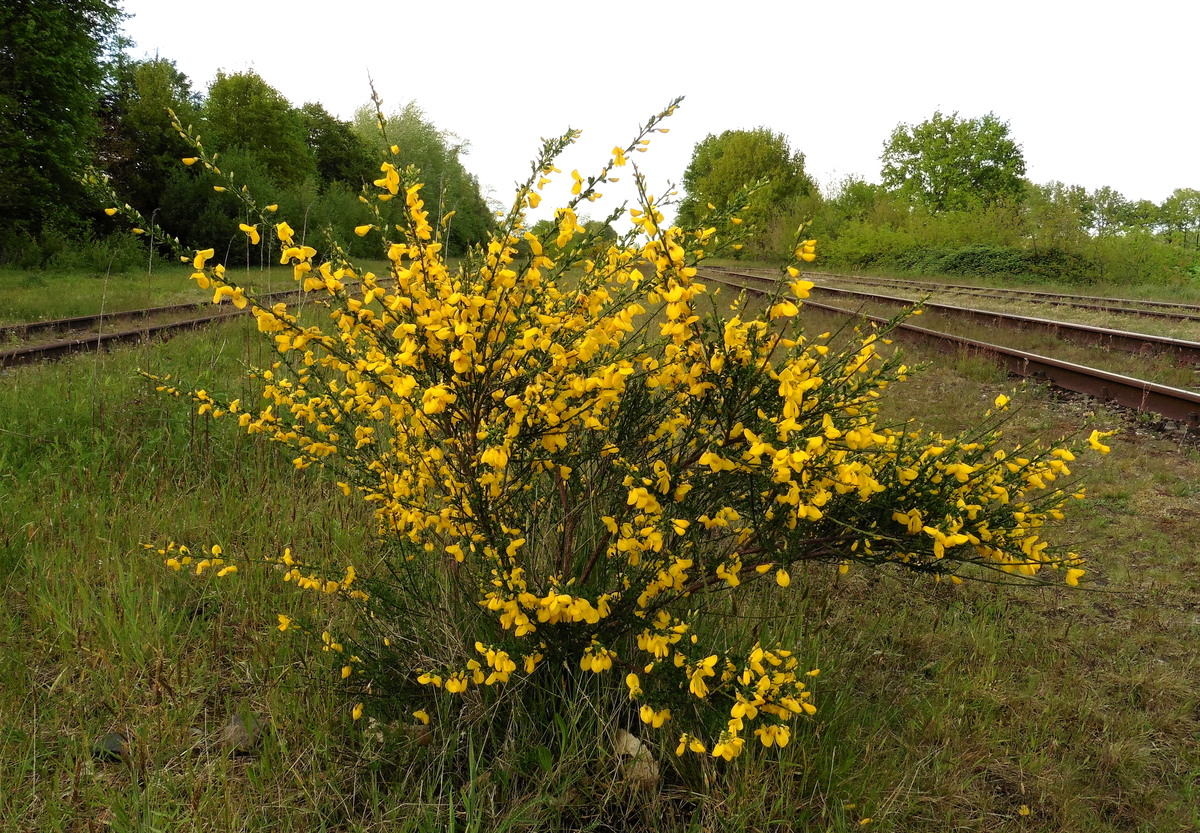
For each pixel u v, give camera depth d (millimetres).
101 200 1787
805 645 2562
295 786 1927
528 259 1919
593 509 2385
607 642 2102
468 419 1991
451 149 46469
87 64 21984
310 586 2336
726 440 1965
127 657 2314
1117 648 2906
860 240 33781
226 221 25438
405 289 1790
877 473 2109
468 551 2229
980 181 49094
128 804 1820
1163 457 5234
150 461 3916
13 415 4457
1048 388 7180
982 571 3373
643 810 1944
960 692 2500
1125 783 2229
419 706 2174
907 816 1995
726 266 34188
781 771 1950
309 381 2648
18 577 2795
